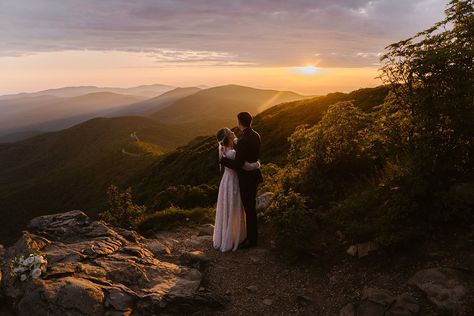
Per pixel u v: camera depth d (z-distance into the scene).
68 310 4.70
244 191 7.11
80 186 124.00
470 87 5.11
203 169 42.94
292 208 6.73
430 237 5.49
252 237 7.31
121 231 7.80
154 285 5.61
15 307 4.85
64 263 5.70
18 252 5.91
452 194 5.48
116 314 4.78
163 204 15.38
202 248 7.52
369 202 6.66
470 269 4.77
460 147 5.70
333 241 6.52
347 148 8.08
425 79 5.50
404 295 4.75
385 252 5.65
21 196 120.94
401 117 6.29
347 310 4.92
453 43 5.47
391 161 6.95
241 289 5.89
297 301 5.45
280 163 18.33
